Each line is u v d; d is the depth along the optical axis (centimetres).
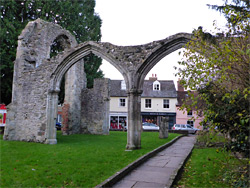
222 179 526
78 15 2450
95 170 591
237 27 480
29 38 1366
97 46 1081
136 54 1006
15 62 1316
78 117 1778
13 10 1880
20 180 512
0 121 1563
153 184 506
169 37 950
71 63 1171
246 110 446
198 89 541
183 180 536
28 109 1248
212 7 993
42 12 2002
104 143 1136
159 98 3111
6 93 1828
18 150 893
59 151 872
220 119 487
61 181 509
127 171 599
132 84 974
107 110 1747
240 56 460
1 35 1692
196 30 627
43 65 1230
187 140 1484
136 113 972
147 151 889
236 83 478
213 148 1041
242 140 456
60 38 1692
